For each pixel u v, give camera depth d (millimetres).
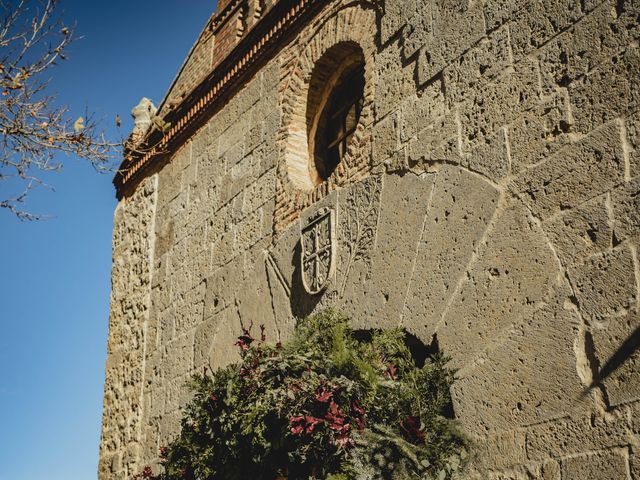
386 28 6707
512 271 4895
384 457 4559
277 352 5340
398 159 6086
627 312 4211
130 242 10195
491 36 5598
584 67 4832
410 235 5738
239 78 8844
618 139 4504
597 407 4215
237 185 8289
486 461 4668
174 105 9938
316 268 6543
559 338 4504
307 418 4672
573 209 4641
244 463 5340
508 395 4691
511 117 5230
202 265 8461
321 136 7715
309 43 7820
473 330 5035
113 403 9344
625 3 4695
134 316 9516
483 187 5262
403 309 5590
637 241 4262
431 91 5992
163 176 9898
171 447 5949
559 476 4281
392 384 4805
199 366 7922
